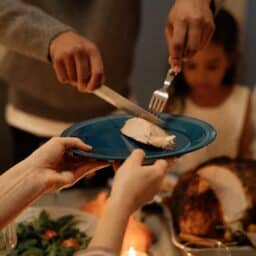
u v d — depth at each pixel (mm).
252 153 1604
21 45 973
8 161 2039
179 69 896
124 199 596
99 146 772
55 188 707
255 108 1665
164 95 872
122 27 1358
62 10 1292
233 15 1665
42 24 957
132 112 834
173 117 853
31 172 690
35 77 1370
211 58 1561
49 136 1468
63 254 972
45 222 1058
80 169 761
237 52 1663
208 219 1046
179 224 1068
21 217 1079
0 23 997
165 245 1032
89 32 1327
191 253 981
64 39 911
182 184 1126
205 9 923
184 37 890
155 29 1849
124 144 781
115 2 1327
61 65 905
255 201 1047
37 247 1003
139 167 635
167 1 1819
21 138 1530
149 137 766
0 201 644
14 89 1483
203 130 789
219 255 981
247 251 992
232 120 1624
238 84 1729
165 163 655
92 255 541
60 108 1428
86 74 875
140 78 1884
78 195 1227
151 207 1153
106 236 559
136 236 996
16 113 1509
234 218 1042
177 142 787
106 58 1367
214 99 1638
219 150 1575
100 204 1114
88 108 1430
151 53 1869
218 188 1071
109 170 1315
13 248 952
